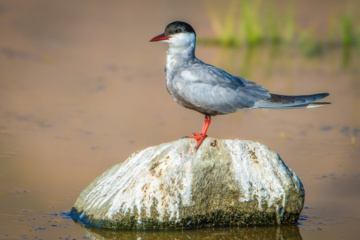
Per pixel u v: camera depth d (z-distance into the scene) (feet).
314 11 89.45
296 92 55.26
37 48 68.74
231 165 28.14
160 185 27.66
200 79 29.99
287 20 83.25
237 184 28.09
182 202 27.71
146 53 70.64
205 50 75.82
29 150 38.96
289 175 28.78
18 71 58.95
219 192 28.04
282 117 50.14
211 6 88.02
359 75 64.13
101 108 49.42
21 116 46.24
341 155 39.83
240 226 28.73
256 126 47.14
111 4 92.63
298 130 46.01
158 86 57.11
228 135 44.21
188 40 31.30
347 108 51.98
